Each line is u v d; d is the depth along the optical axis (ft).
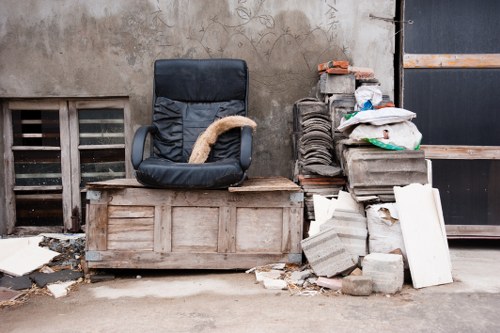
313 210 12.74
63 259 12.71
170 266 11.69
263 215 11.76
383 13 14.71
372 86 13.47
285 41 14.73
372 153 11.56
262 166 14.90
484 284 10.77
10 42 14.57
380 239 11.14
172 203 11.64
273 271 11.46
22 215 15.25
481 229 14.82
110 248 11.65
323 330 8.49
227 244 11.71
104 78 14.66
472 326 8.55
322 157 13.29
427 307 9.41
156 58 14.67
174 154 13.26
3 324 9.09
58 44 14.58
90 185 11.50
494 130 14.79
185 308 9.65
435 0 14.67
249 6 14.66
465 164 14.83
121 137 15.20
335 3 14.71
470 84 14.74
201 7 14.62
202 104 13.71
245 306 9.69
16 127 15.12
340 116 13.55
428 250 10.89
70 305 10.02
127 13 14.57
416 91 14.80
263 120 14.84
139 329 8.68
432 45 14.74
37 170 15.23
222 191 11.66
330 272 10.85
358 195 11.62
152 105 14.08
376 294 10.21
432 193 11.39
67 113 15.05
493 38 14.66
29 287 11.06
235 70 13.43
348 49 14.76
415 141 11.84
